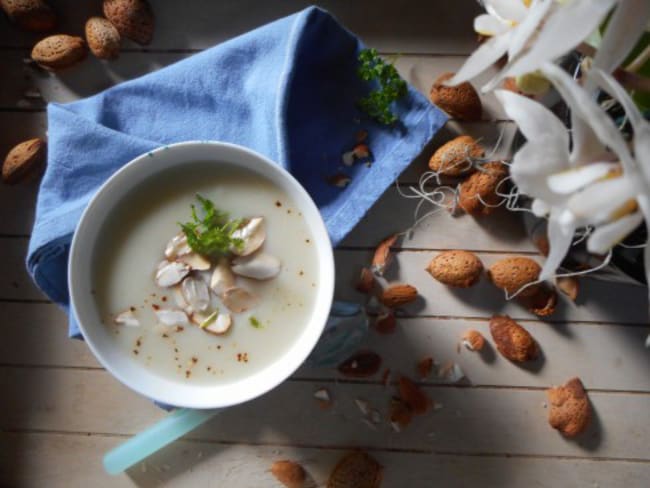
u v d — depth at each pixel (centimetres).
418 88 36
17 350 38
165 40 37
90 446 38
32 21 36
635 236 26
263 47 33
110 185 29
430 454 37
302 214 29
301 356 29
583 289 36
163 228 30
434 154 35
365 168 35
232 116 34
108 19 36
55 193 33
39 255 32
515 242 36
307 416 38
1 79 37
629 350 37
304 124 35
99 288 30
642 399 37
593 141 19
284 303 30
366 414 37
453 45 36
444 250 37
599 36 23
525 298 36
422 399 37
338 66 35
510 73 19
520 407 37
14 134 37
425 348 37
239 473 38
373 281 37
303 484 38
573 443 37
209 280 30
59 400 38
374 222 37
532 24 19
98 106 34
